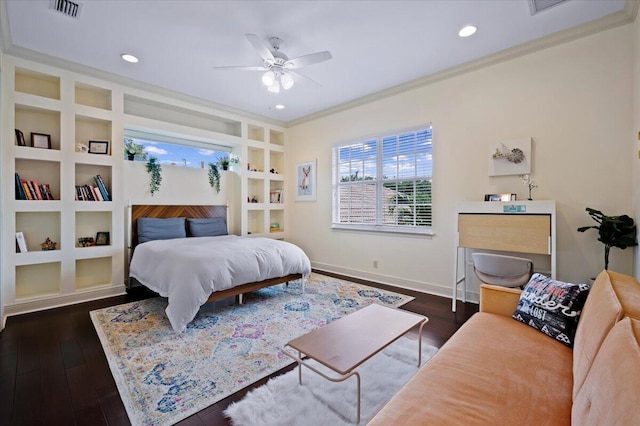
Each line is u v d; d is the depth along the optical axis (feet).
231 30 9.35
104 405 5.69
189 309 8.93
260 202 18.81
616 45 8.77
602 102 9.02
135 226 13.97
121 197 12.81
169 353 7.64
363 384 6.18
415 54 10.80
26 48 10.36
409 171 13.58
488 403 3.63
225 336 8.62
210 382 6.44
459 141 11.91
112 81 12.58
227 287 10.02
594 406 2.64
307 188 18.16
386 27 9.18
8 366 7.00
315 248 17.76
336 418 5.24
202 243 12.53
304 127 18.34
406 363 7.00
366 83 13.30
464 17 8.71
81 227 12.64
